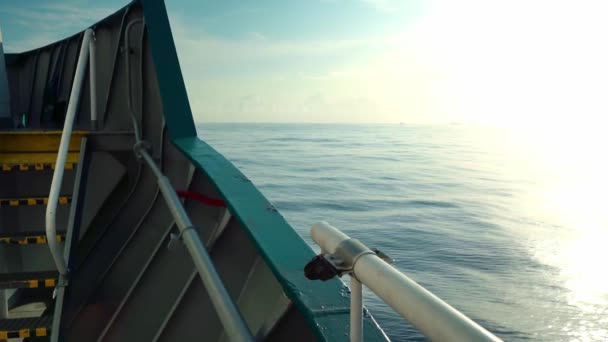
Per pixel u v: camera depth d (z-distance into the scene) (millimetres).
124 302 2900
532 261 123125
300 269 1457
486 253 127562
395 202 193750
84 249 4074
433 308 526
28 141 4105
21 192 4172
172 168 3791
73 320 3232
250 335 1091
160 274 2930
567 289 104562
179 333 2270
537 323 86125
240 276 2209
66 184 4258
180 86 3754
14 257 4219
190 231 1688
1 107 4875
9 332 2676
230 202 2045
